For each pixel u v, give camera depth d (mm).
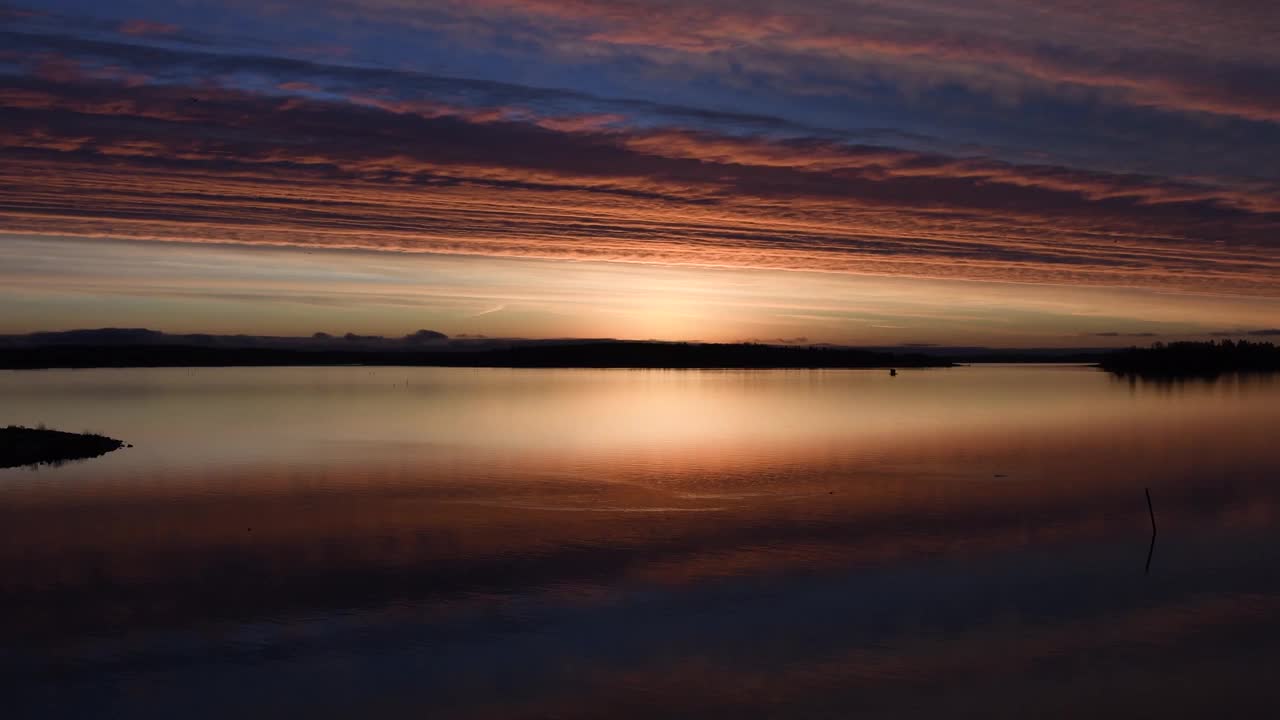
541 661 18359
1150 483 41000
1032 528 30891
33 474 43469
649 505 35312
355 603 22078
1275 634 19938
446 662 18297
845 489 39344
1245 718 15867
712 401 107062
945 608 21766
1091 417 79938
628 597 22656
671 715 15945
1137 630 20219
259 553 27062
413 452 53781
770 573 24891
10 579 24141
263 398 115062
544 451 54156
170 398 114438
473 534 29750
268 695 16781
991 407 93938
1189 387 140625
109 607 21750
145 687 17125
